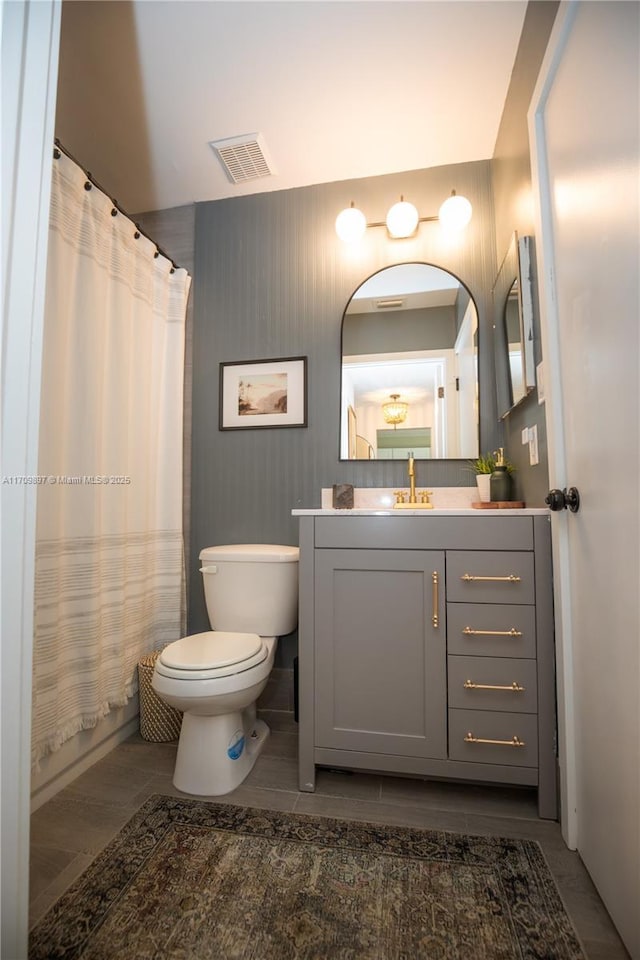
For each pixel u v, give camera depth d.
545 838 1.18
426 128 1.83
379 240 2.07
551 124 1.21
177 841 1.17
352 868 1.08
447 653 1.33
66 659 1.44
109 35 1.45
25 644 0.75
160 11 1.37
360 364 2.05
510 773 1.28
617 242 0.86
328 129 1.83
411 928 0.92
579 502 1.09
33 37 0.77
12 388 0.73
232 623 1.79
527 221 1.46
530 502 1.54
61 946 0.89
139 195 2.20
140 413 1.82
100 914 0.95
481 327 1.97
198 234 2.25
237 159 1.98
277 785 1.43
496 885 1.03
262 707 1.98
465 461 1.95
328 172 2.07
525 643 1.29
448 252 2.02
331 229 2.12
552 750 1.26
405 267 2.05
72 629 1.46
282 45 1.48
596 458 0.98
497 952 0.88
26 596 0.75
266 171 2.06
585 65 0.98
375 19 1.40
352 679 1.38
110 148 1.91
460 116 1.77
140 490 1.81
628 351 0.83
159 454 2.00
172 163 2.00
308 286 2.12
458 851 1.13
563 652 1.18
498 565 1.31
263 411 2.11
